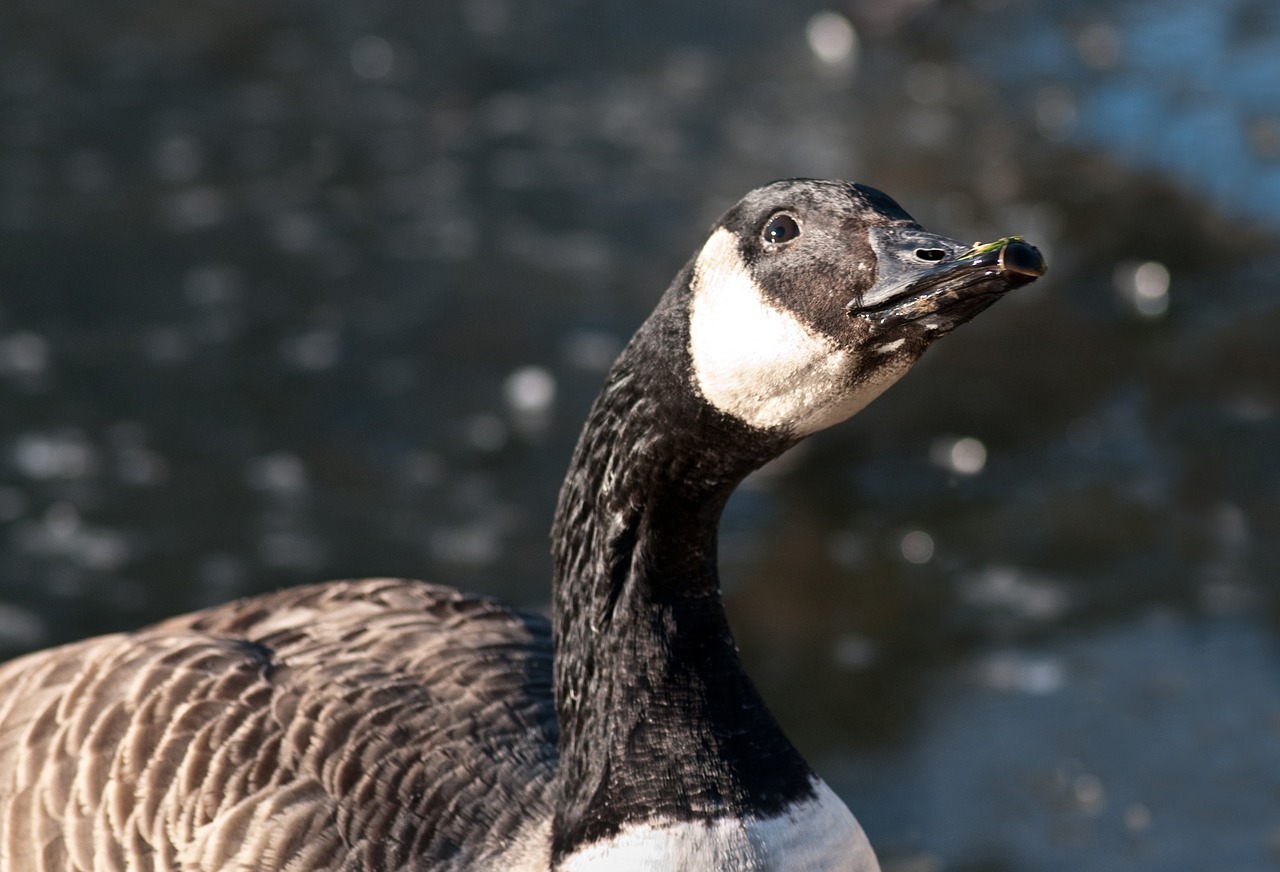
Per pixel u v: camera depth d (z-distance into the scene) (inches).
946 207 714.8
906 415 572.4
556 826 254.5
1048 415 573.9
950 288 213.2
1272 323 605.3
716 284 235.1
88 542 519.8
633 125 807.1
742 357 230.4
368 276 675.4
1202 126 746.8
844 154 770.8
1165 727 438.0
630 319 647.1
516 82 852.6
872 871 250.2
